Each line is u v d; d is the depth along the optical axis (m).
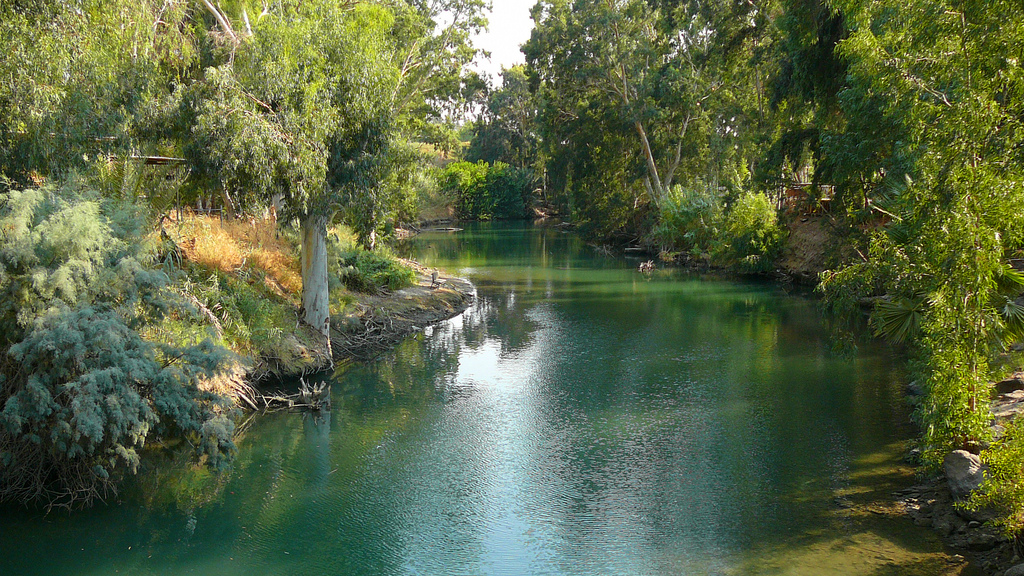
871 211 24.97
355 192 17.27
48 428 10.16
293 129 15.67
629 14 49.69
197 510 11.08
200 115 14.86
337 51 17.09
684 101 48.25
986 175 8.96
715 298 30.86
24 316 10.05
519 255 50.31
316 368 18.30
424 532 10.38
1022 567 7.92
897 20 10.92
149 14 16.41
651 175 53.59
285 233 23.66
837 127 30.45
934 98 10.32
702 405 15.85
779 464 12.37
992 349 10.83
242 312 17.33
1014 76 8.95
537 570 9.23
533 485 11.88
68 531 10.31
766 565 9.07
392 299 26.33
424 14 36.72
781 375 18.09
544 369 19.23
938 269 9.95
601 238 59.25
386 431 14.58
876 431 13.73
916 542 9.40
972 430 9.94
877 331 12.85
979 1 9.29
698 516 10.55
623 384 17.70
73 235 10.63
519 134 95.94
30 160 13.05
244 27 22.06
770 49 36.88
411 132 41.25
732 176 43.94
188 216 21.11
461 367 19.50
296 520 10.77
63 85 13.63
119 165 15.44
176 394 10.86
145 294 11.50
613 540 9.96
